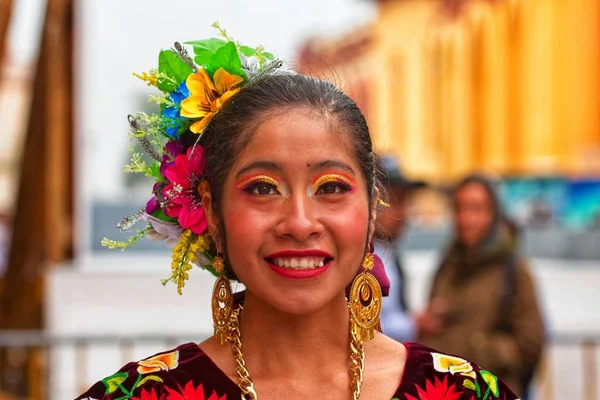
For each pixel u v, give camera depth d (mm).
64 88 6062
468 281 4328
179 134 2156
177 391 2014
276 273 1943
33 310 6086
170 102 2143
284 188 1956
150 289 6137
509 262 4289
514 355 4172
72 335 5059
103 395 2021
